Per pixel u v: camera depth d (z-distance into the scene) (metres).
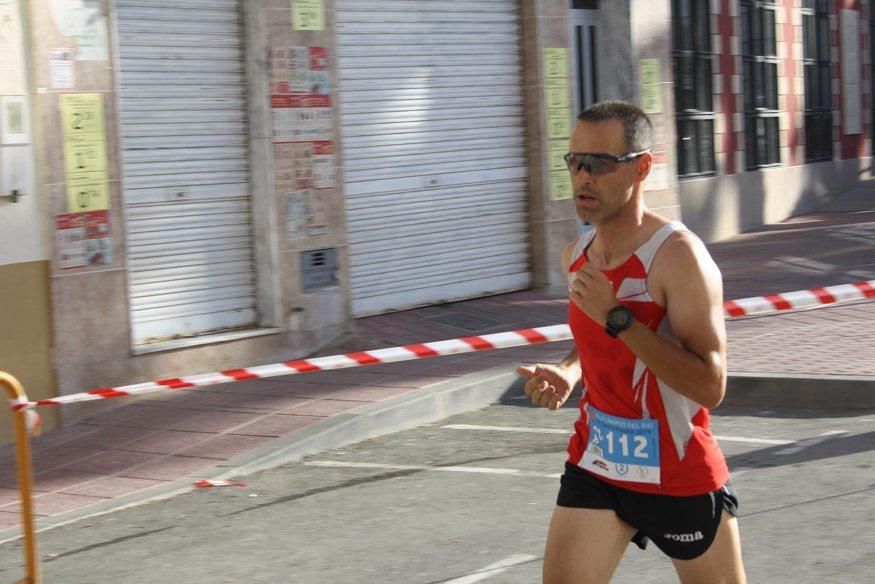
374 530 14.81
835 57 52.12
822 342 23.78
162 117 23.97
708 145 42.34
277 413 20.98
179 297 24.38
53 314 21.80
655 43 36.22
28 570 12.09
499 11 30.83
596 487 8.20
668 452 7.95
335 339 26.72
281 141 25.58
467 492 16.30
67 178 21.92
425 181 29.27
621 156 7.83
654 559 12.93
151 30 23.73
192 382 14.17
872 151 55.62
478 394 21.97
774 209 46.66
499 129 30.97
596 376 8.15
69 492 17.73
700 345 7.64
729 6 43.44
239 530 15.27
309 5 25.94
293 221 25.84
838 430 18.34
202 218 24.75
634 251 7.89
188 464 18.66
